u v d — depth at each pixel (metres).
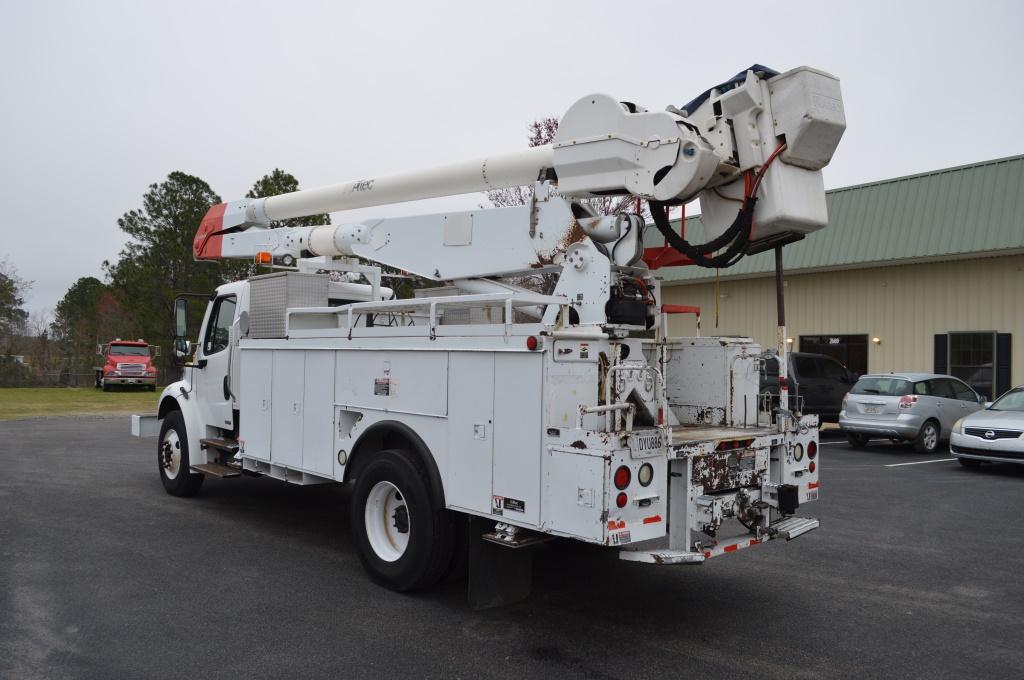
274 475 6.68
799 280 19.25
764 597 5.33
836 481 10.40
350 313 5.70
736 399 5.32
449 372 4.81
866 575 5.91
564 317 4.74
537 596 5.27
